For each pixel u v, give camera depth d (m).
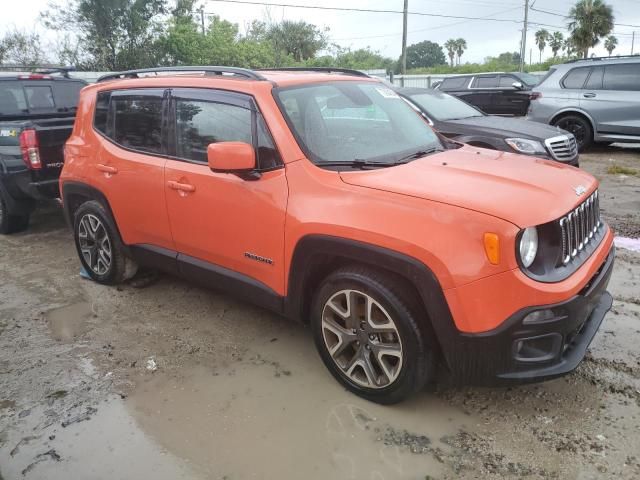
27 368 3.63
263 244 3.34
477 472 2.57
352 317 3.02
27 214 6.48
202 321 4.21
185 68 4.01
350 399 3.17
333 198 2.98
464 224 2.58
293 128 3.29
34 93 7.23
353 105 3.75
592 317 3.11
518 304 2.53
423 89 8.61
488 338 2.58
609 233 3.39
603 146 12.17
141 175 4.07
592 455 2.64
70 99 7.65
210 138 3.65
